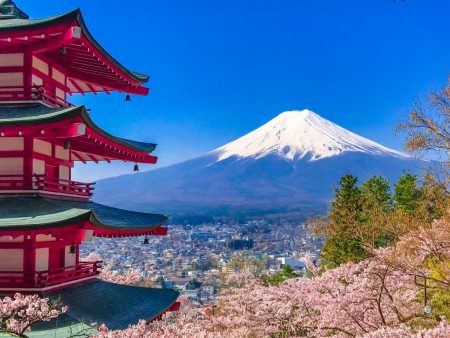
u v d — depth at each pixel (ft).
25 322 56.80
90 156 92.27
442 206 88.48
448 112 110.93
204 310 134.00
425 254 74.90
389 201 201.77
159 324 68.64
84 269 81.10
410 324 78.95
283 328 92.48
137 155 87.40
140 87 96.63
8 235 61.77
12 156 71.61
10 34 69.77
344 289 77.61
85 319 66.28
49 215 64.03
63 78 86.74
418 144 111.55
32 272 68.23
